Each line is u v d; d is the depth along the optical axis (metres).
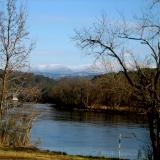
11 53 27.83
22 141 28.36
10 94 28.39
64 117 79.81
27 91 29.22
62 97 114.06
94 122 70.12
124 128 59.59
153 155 20.98
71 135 51.38
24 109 29.16
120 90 20.94
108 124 66.38
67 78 119.75
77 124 66.25
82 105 104.06
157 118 20.28
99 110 93.62
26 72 29.27
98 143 44.56
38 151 23.98
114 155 34.91
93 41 21.52
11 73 28.05
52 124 65.19
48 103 122.81
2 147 24.22
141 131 54.53
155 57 20.17
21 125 28.69
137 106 20.88
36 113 30.11
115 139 48.06
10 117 28.52
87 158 23.28
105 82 21.38
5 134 28.09
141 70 20.45
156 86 20.14
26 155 21.02
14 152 21.88
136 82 20.50
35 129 56.62
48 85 123.50
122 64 20.83
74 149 39.06
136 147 40.56
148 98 20.19
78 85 107.69
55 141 44.72
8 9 27.67
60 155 23.06
